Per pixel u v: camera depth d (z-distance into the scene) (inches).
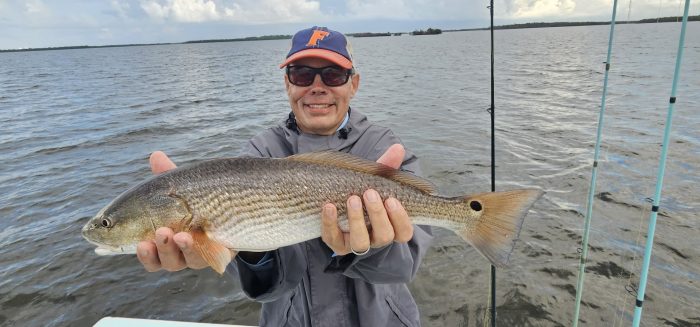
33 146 163.2
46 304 68.6
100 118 221.0
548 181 104.3
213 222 28.9
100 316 66.0
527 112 187.6
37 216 99.1
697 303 61.1
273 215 29.1
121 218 28.6
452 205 30.2
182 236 25.7
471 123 171.0
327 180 29.0
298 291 33.0
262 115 217.6
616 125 151.2
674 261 70.4
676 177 101.6
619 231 80.0
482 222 30.1
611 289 65.3
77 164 137.6
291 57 33.2
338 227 27.2
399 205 26.0
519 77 327.0
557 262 72.1
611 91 226.8
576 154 122.1
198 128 189.8
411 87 297.6
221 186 28.9
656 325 58.0
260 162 29.5
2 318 66.1
